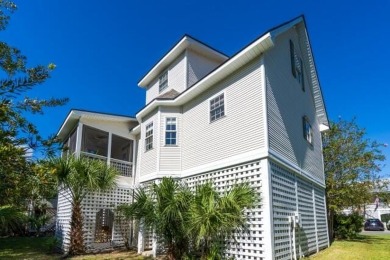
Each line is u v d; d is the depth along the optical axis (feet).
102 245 41.45
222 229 26.43
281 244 27.09
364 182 57.77
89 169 37.01
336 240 53.31
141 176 42.57
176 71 50.83
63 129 51.06
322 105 51.57
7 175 10.09
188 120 38.99
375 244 45.93
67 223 40.37
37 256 36.11
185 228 26.50
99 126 47.57
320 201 46.47
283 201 29.60
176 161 38.40
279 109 32.68
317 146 50.11
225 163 31.32
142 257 33.96
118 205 41.55
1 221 36.42
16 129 10.43
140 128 47.32
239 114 31.45
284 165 30.99
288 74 38.04
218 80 35.01
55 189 13.55
